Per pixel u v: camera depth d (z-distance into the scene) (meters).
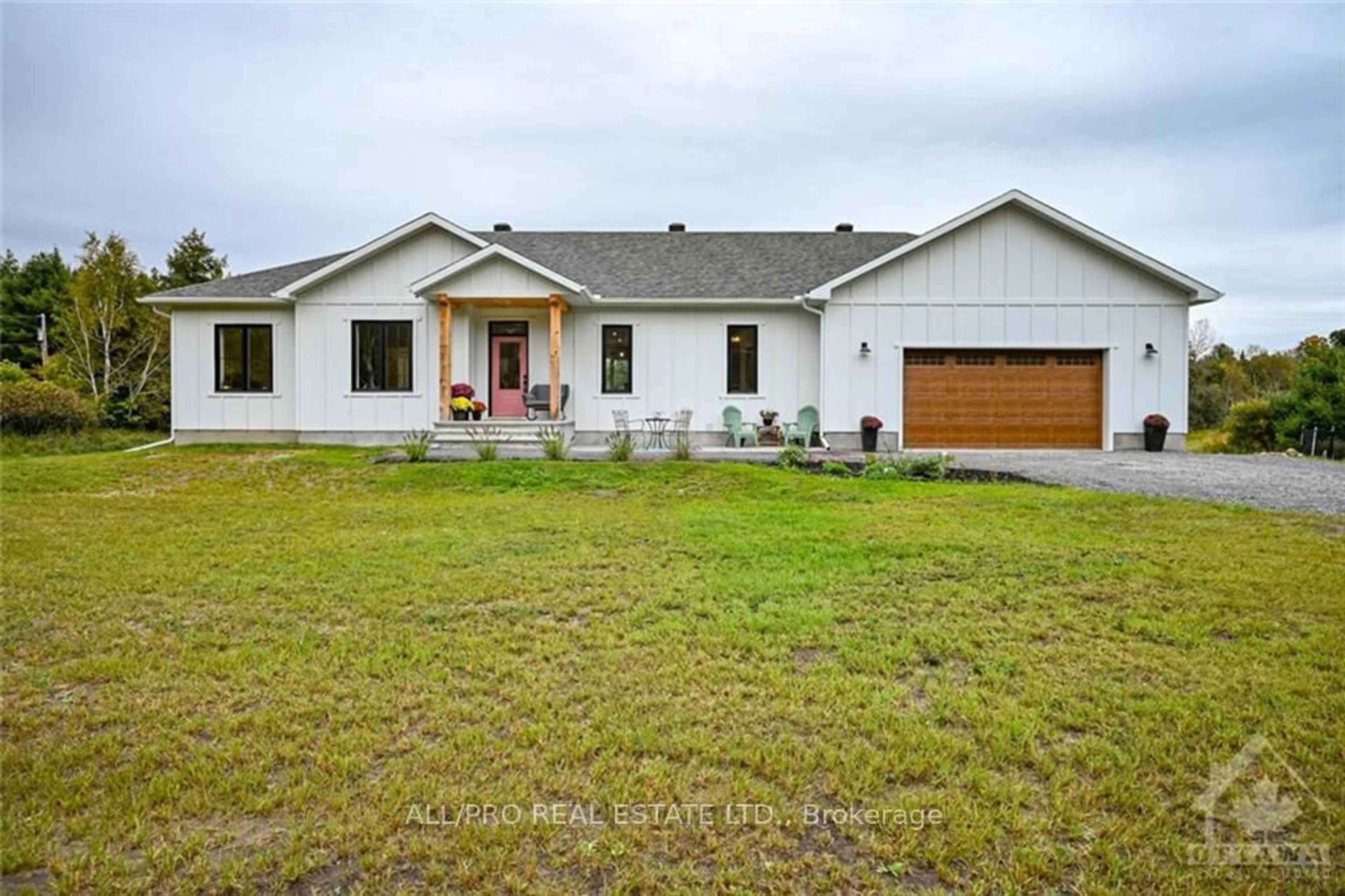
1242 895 2.32
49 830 2.64
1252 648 4.30
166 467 13.28
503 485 11.55
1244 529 7.68
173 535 7.58
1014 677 3.90
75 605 5.20
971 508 9.04
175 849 2.53
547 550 6.84
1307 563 6.21
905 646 4.31
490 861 2.49
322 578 5.88
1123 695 3.68
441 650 4.32
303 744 3.24
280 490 11.38
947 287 16.72
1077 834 2.62
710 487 11.18
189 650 4.33
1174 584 5.59
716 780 2.96
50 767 3.04
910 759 3.08
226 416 17.69
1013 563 6.22
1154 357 16.69
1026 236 16.66
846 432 16.86
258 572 6.06
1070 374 16.89
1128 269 16.70
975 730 3.34
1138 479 11.72
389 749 3.21
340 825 2.67
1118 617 4.85
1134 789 2.88
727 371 17.69
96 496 10.67
